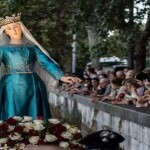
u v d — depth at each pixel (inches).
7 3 698.2
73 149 186.2
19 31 299.9
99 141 172.6
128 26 774.5
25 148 179.8
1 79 300.8
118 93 604.7
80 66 1911.9
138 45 830.5
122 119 548.4
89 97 761.0
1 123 198.1
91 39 1069.1
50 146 179.2
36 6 1103.6
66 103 978.7
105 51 826.8
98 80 816.9
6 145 193.3
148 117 455.8
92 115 712.4
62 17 1084.5
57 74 293.0
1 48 299.1
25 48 299.0
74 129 188.2
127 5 749.3
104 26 744.3
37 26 1147.9
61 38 1331.2
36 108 296.5
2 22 299.7
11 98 295.4
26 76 296.8
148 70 610.9
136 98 568.7
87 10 784.3
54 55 1544.0
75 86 935.0
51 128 186.4
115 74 756.0
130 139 517.7
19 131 192.2
